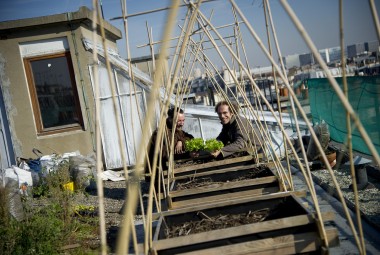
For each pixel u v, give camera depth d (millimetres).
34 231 4176
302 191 3230
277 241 2463
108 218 5598
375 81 4926
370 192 4723
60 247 4273
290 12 1609
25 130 9680
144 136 1557
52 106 9812
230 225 3023
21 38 9570
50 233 4234
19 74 9625
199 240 2576
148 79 10352
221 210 3229
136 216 5430
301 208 2867
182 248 2564
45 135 9734
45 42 9680
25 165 8227
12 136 9625
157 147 2471
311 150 6551
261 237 2580
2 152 8914
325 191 4980
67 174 6348
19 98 9656
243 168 4695
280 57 2941
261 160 5230
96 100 1835
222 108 6094
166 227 3096
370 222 3562
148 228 2475
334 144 7281
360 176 5000
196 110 9609
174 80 2648
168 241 2578
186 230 3037
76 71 9672
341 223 3719
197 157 5840
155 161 2443
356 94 5617
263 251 2457
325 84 7082
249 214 3164
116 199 6996
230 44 7105
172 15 1402
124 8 3266
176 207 3879
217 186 3963
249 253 2451
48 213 4633
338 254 3057
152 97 1521
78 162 8008
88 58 9680
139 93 9594
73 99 9812
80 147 9758
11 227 4215
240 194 3875
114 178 8867
